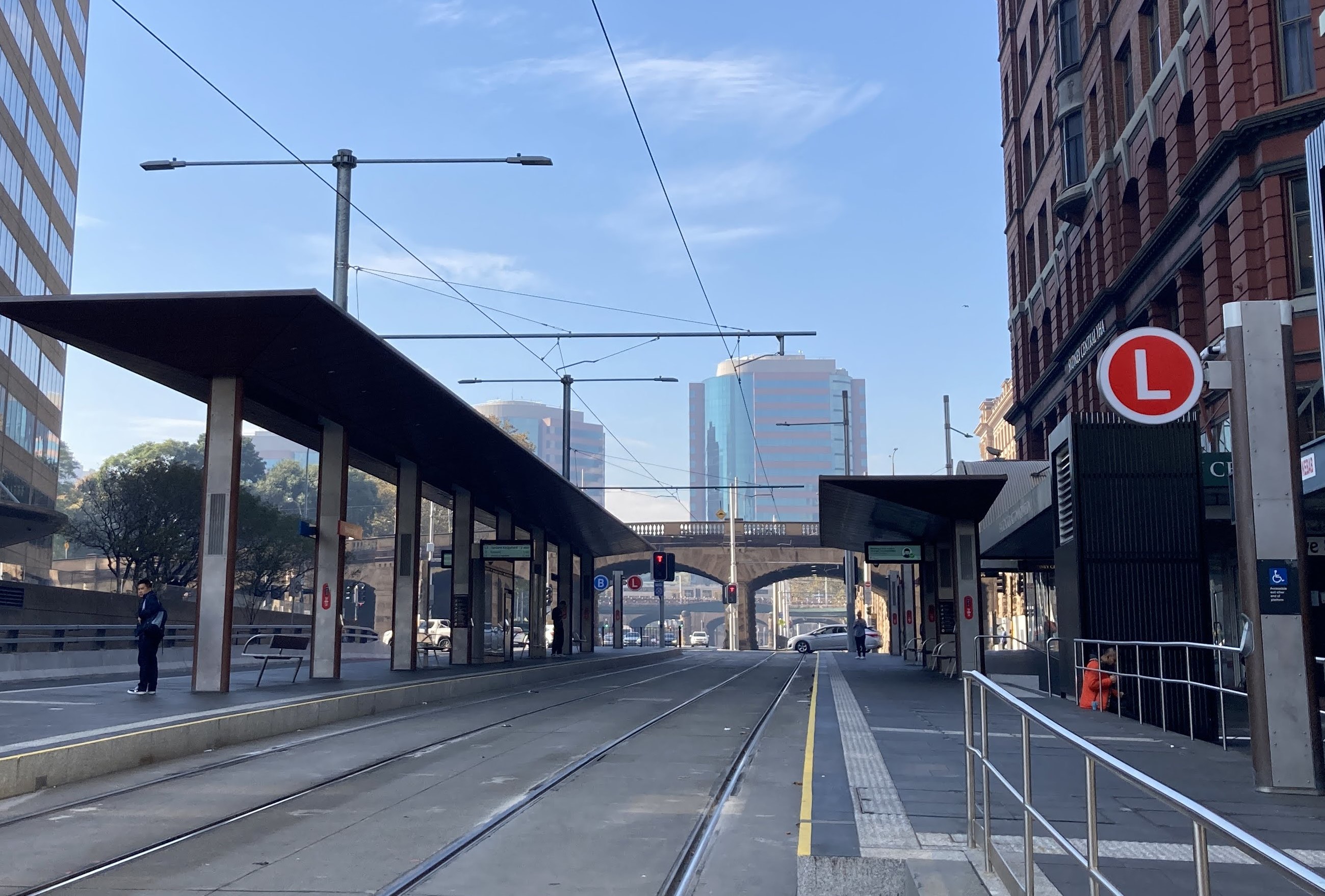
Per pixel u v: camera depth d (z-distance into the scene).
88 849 7.84
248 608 44.94
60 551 98.12
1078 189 37.94
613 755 12.80
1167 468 17.50
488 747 13.49
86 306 16.31
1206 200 27.56
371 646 43.59
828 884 6.80
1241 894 5.82
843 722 16.05
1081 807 8.89
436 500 34.44
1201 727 16.58
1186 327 29.34
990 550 35.19
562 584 43.16
